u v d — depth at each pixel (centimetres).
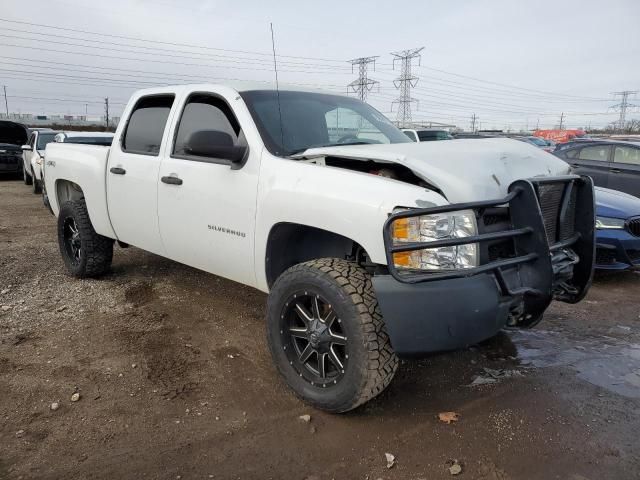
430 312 254
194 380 339
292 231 329
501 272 274
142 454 265
